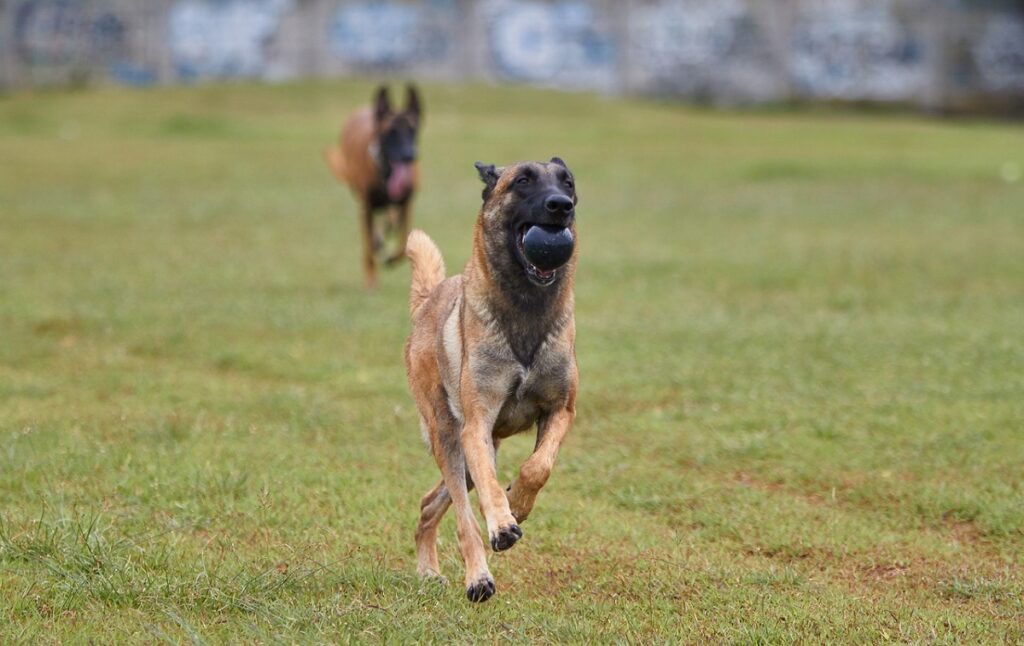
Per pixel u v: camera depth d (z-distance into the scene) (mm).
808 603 6980
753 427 10570
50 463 9148
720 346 13172
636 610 6883
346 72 48719
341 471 9297
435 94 45344
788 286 16609
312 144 35812
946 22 48625
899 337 13430
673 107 47812
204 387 11633
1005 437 10078
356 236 20969
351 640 6176
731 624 6672
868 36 48781
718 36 49188
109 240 19969
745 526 8352
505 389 7008
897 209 24266
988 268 17734
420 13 48375
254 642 6176
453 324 7215
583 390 11641
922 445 9922
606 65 49375
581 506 8773
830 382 11812
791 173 30234
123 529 7973
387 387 11727
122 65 48094
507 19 48656
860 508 8828
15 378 11711
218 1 47750
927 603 7070
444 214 22812
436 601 6891
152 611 6617
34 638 6199
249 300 15359
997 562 7797
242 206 24141
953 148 36469
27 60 47188
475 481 6762
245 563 7363
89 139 36156
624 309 15102
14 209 23031
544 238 6719
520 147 34969
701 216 23359
